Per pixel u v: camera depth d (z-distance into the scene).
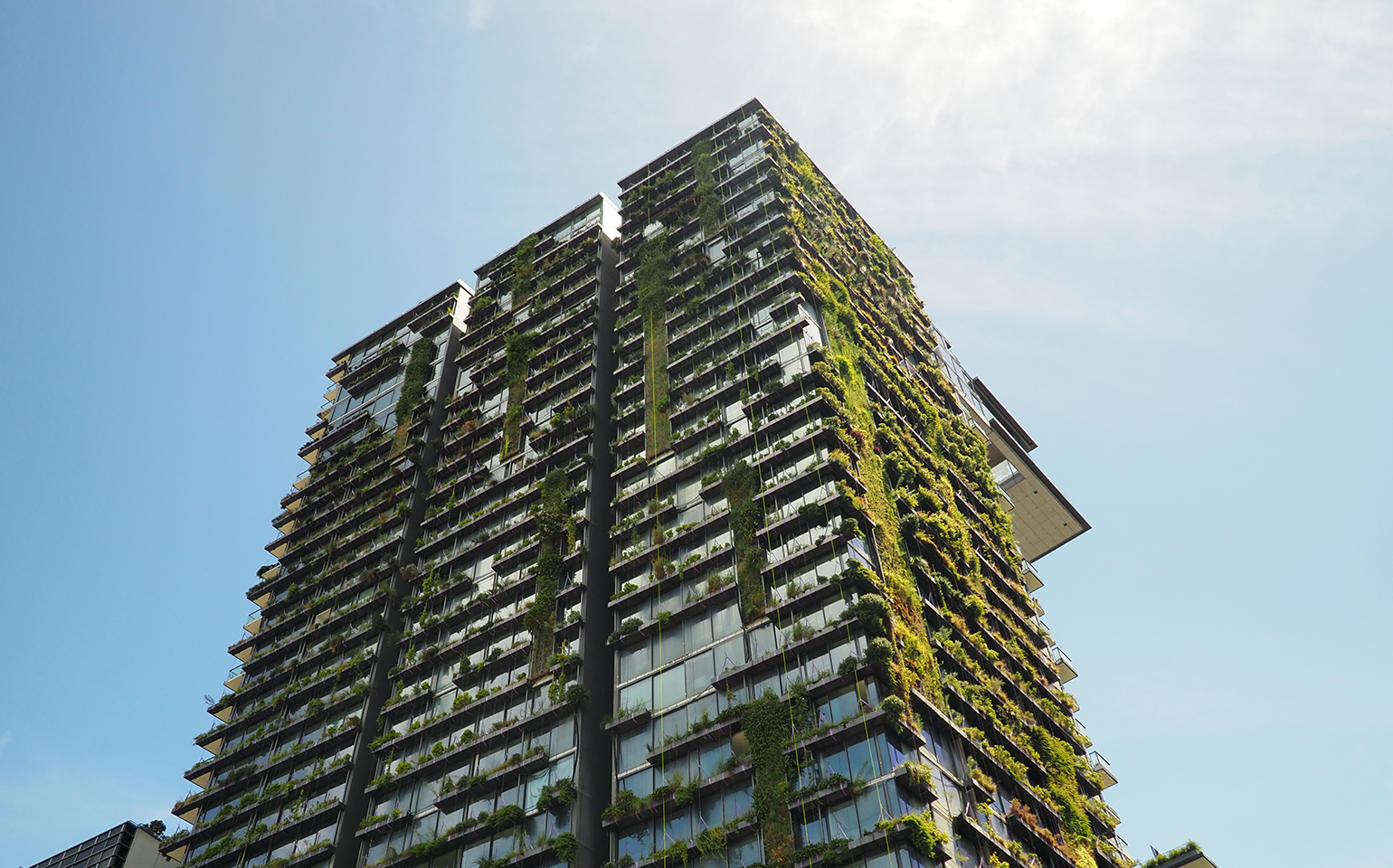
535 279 96.81
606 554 69.38
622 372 78.44
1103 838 58.97
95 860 87.06
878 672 48.91
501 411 86.06
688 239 87.25
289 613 85.31
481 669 66.31
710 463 66.06
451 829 57.56
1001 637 65.38
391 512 86.69
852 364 70.38
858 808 45.41
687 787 50.62
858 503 57.34
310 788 69.19
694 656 56.81
